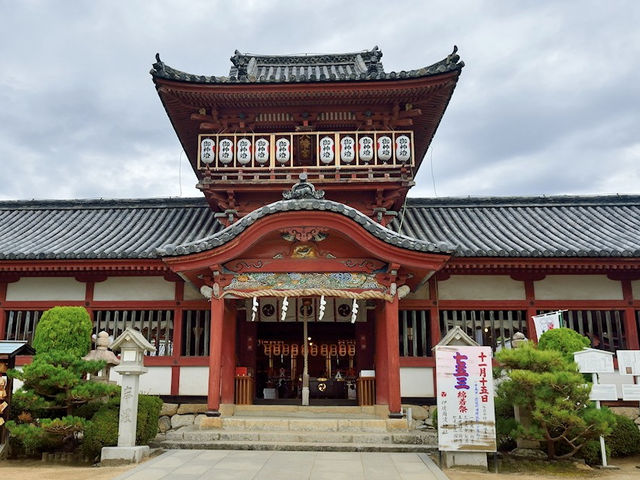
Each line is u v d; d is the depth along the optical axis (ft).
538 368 38.01
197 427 53.06
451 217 69.62
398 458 38.78
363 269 48.29
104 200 73.56
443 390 37.09
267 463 36.45
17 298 58.80
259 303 61.67
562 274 58.29
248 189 56.85
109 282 59.00
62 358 38.88
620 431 42.37
